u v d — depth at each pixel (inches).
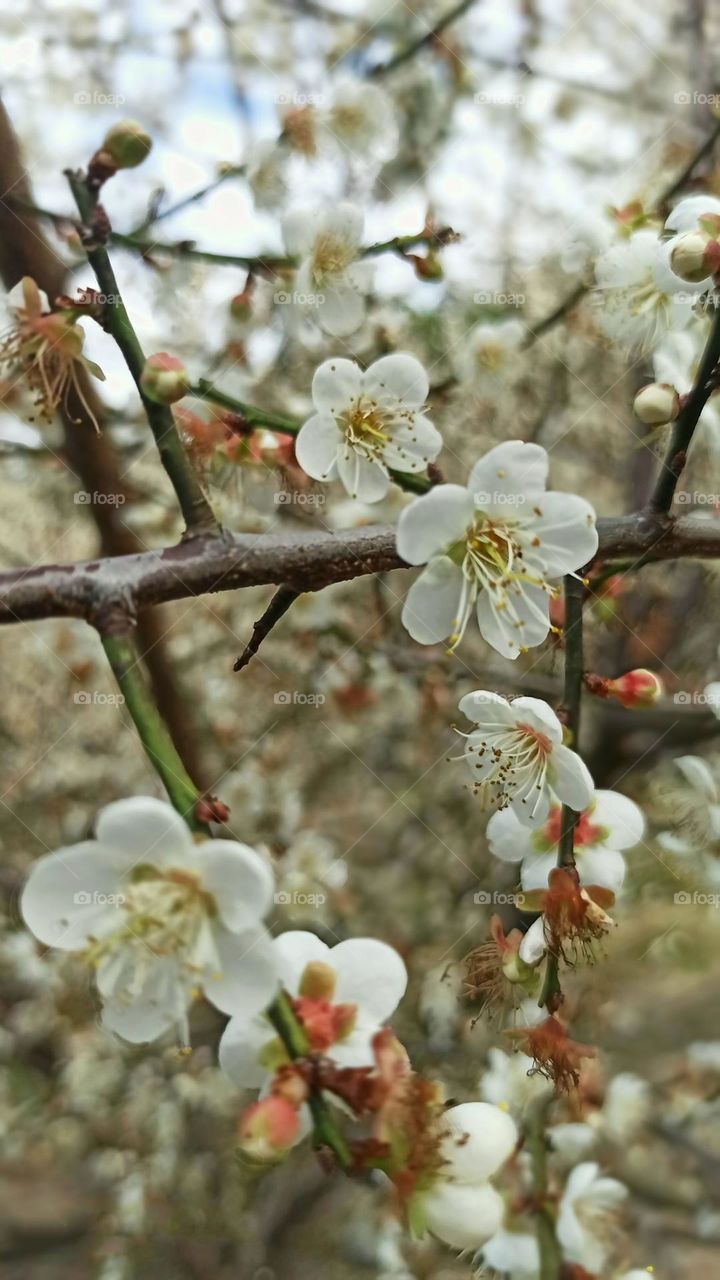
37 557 13.7
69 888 3.4
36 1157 15.0
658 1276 12.2
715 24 13.0
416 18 11.5
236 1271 13.4
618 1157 11.0
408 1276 10.0
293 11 11.9
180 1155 13.9
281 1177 13.9
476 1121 3.6
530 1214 6.1
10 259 7.4
